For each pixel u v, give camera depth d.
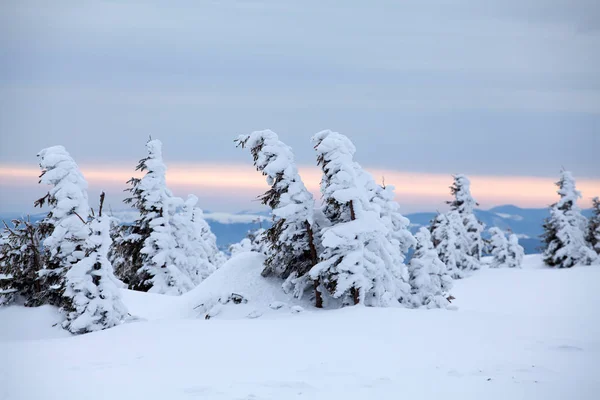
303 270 30.33
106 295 26.48
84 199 28.16
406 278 31.94
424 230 33.97
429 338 18.27
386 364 14.12
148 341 18.62
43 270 27.30
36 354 16.36
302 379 12.25
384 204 33.06
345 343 17.66
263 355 15.85
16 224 28.78
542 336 18.61
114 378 12.51
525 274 63.47
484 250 77.44
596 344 16.83
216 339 18.81
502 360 14.34
